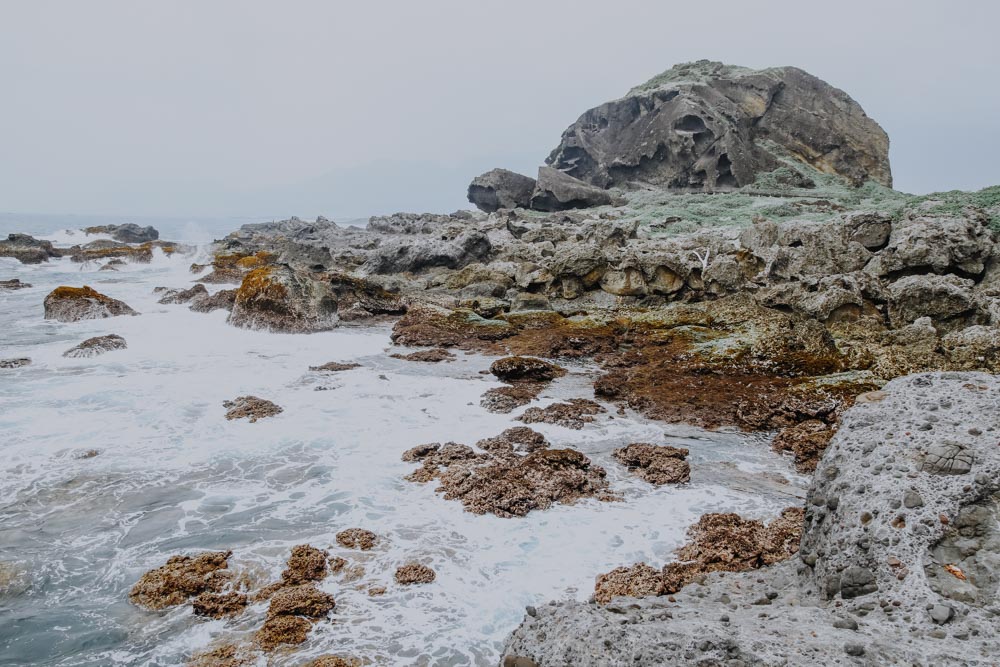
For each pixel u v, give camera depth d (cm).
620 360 1542
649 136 6119
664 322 1805
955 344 1336
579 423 1123
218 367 1512
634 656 409
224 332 1972
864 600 485
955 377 651
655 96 6519
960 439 555
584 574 657
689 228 3916
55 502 804
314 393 1301
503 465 908
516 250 3136
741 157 5659
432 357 1644
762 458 998
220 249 4353
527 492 823
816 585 549
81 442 1005
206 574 640
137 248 4219
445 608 594
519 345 1773
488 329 1928
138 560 672
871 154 6041
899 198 5022
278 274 2072
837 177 5781
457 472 887
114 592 617
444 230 4456
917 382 660
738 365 1375
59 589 620
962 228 1914
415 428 1101
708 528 739
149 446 995
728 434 1109
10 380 1354
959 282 1669
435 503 820
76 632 554
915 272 1894
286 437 1043
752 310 1734
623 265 2255
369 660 518
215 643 542
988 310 1611
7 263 3806
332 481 882
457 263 3106
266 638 544
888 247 1969
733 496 852
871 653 399
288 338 1920
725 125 5741
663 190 5903
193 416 1138
